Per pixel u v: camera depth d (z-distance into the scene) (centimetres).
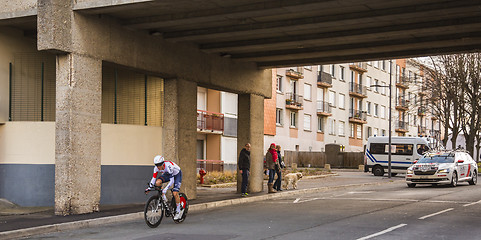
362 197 2003
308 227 1199
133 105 1992
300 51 1967
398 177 3647
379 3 1381
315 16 1534
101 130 1672
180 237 1079
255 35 1762
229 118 4044
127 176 1725
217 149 3941
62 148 1434
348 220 1313
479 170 4569
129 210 1533
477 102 4172
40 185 1593
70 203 1427
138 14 1542
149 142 1794
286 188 2342
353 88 6450
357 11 1469
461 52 1892
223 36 1723
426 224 1228
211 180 2738
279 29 1631
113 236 1120
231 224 1275
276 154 2181
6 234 1111
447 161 2569
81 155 1461
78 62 1455
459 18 1515
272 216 1429
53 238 1115
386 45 1816
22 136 1609
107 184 1677
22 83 1691
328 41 1786
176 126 1820
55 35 1396
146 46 1692
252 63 2244
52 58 1791
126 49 1616
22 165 1603
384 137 3772
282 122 5119
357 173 4200
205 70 1964
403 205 1673
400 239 1022
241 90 2166
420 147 3631
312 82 5644
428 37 1755
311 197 2061
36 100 1727
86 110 1480
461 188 2434
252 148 2225
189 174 1877
